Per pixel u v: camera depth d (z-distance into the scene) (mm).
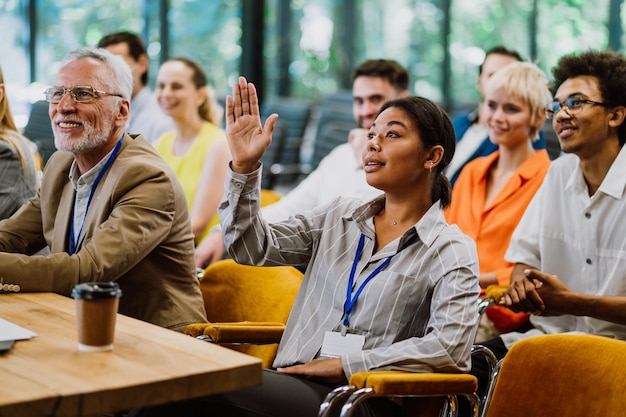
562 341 2344
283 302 3035
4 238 3193
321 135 7609
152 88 8562
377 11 9695
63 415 1759
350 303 2598
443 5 9359
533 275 3031
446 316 2445
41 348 2066
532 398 2354
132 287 2971
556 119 3203
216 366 1954
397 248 2596
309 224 2785
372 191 4113
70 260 2758
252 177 2664
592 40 8680
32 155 3670
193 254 3096
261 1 9242
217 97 8242
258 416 2480
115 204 2934
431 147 2604
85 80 2979
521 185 3824
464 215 3889
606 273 3199
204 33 8891
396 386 2215
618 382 2229
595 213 3205
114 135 3045
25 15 8328
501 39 9109
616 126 3145
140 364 1956
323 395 2471
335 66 9828
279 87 9672
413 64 9602
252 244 2707
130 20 8484
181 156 4973
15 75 8367
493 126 3875
